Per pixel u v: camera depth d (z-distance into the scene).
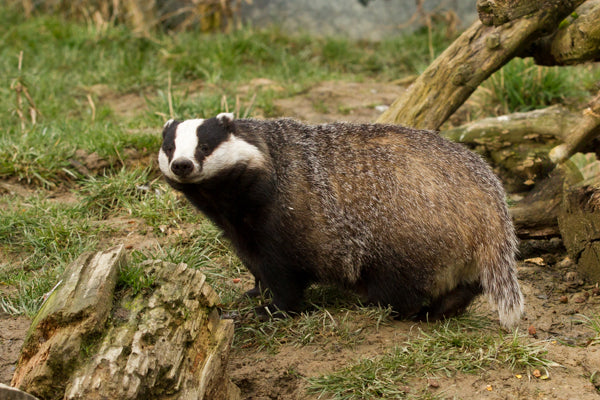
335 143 8.16
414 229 7.74
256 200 7.77
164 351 5.61
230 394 6.34
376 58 19.08
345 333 7.48
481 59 10.52
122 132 12.63
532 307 8.56
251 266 8.57
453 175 7.88
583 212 9.16
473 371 6.65
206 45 18.94
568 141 10.09
